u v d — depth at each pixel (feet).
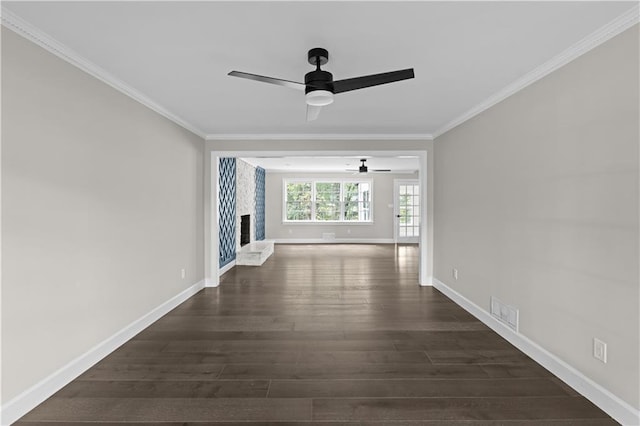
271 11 6.15
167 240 12.80
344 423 6.36
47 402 6.99
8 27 6.29
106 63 8.37
